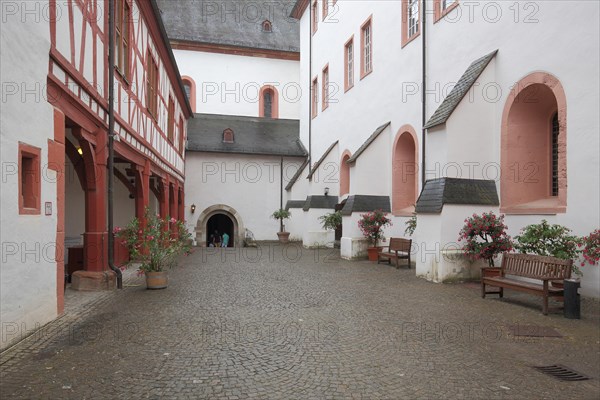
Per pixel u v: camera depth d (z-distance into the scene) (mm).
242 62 31141
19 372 4258
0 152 4680
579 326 6027
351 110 19109
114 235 9383
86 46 7562
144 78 12219
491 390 3922
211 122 27766
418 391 3887
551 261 6926
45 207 5812
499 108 10078
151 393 3807
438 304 7484
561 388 3984
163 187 16641
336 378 4172
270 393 3826
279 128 28578
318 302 7691
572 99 8078
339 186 20578
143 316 6570
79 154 9758
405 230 13695
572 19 8094
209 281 10148
